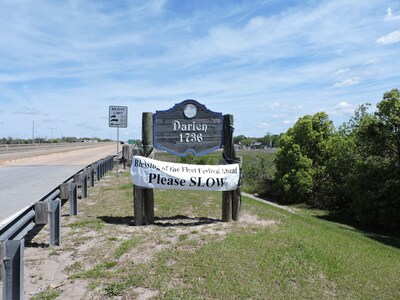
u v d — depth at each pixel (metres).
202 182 7.78
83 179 10.73
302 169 18.48
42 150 46.59
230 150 8.26
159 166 7.60
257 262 5.50
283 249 6.05
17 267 3.74
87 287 4.57
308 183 18.14
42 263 5.36
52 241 6.10
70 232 6.93
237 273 5.09
